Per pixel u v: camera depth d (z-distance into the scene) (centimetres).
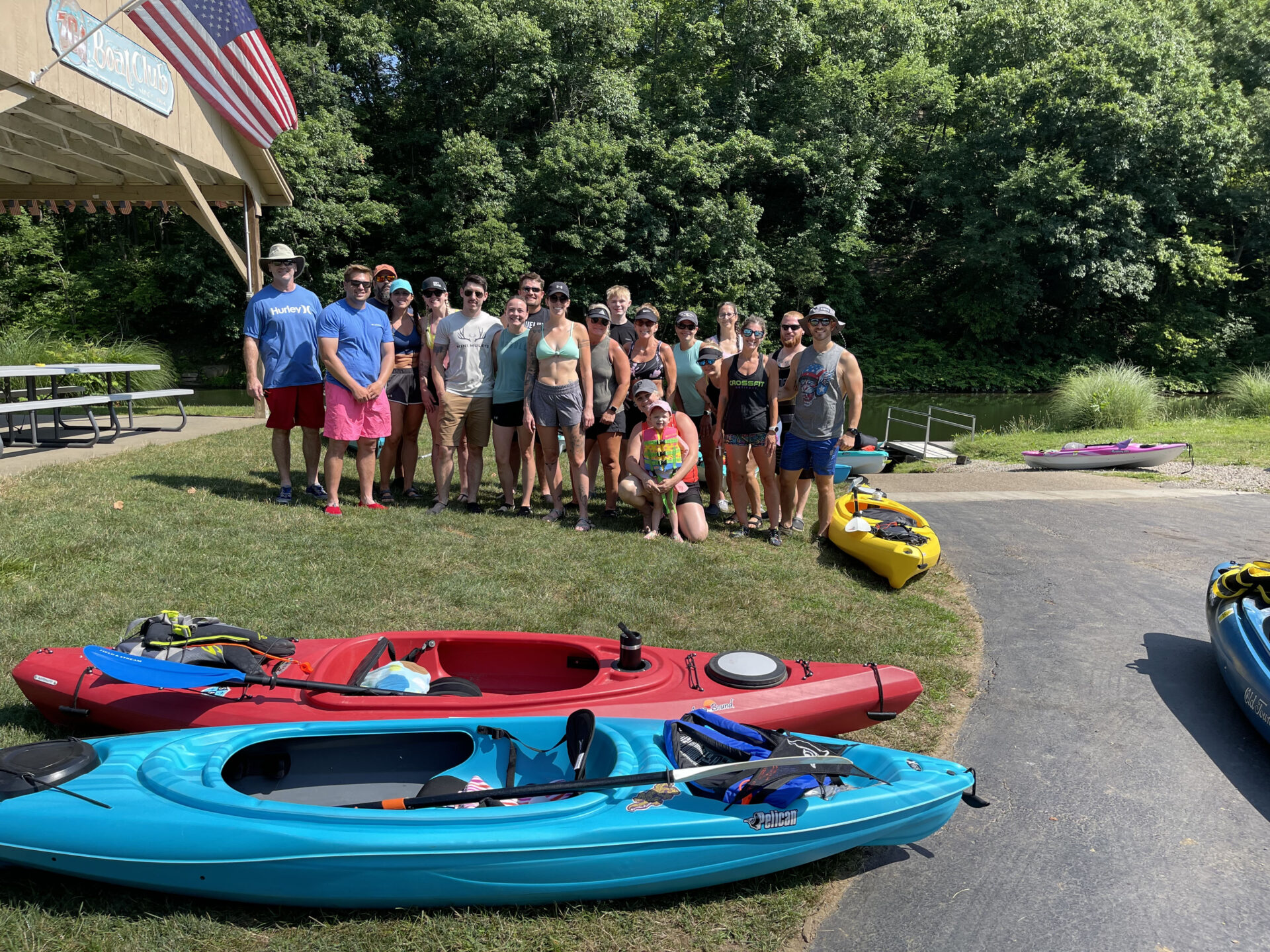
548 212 3447
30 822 302
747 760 338
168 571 608
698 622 603
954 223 4216
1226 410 2195
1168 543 907
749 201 3684
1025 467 1571
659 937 309
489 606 598
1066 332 4162
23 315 3269
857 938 319
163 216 3456
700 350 889
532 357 805
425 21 3819
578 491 809
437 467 823
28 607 530
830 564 782
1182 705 529
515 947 297
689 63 3853
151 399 1717
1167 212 3684
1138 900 346
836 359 796
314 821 295
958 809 412
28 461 937
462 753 379
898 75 3819
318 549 682
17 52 882
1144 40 3675
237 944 293
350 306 755
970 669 581
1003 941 321
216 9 1096
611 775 330
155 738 349
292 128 1332
